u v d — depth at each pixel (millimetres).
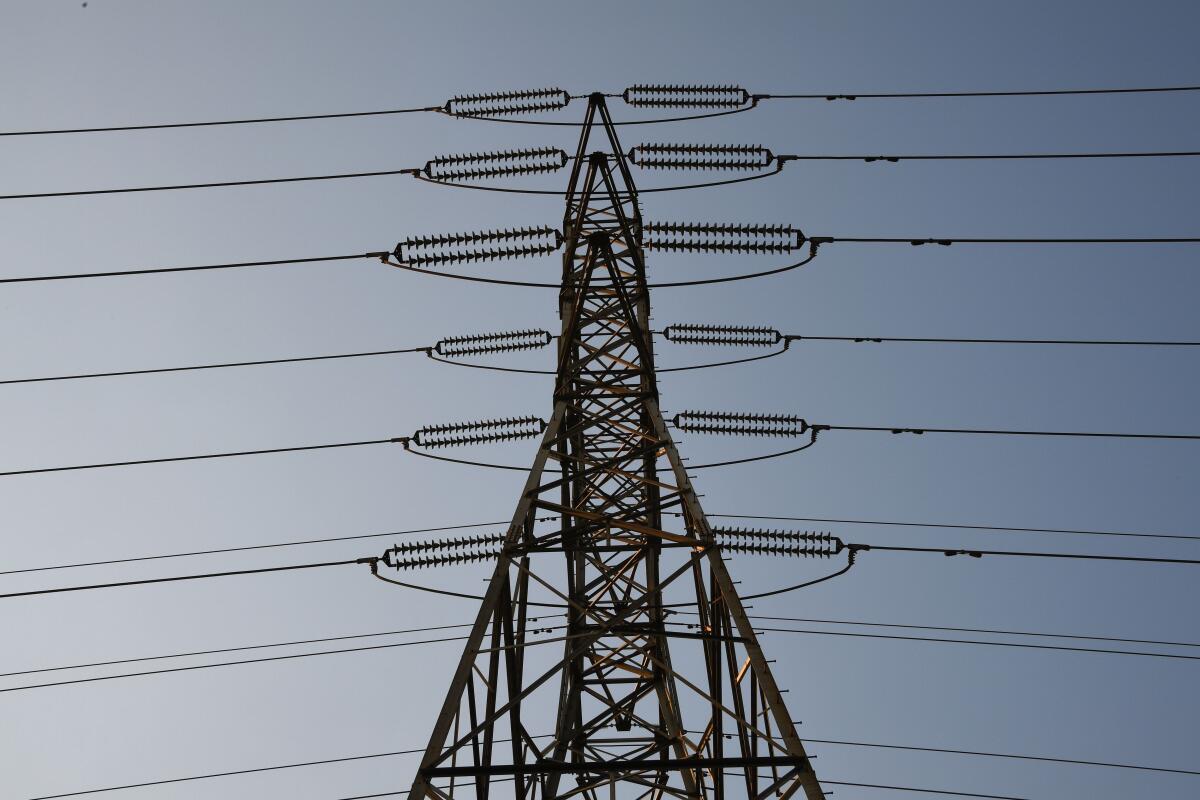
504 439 24609
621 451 22297
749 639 14531
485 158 24969
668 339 26312
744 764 13195
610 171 24344
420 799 12945
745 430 25094
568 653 18344
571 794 15750
